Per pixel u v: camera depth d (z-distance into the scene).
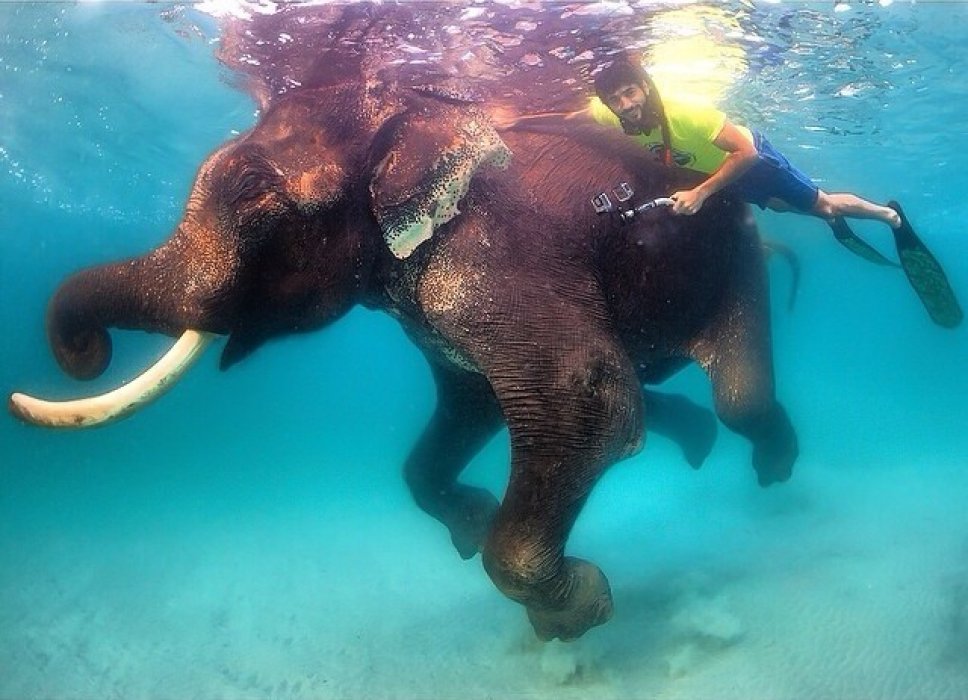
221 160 3.23
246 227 3.12
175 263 3.20
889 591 5.11
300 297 3.33
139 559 9.57
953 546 5.99
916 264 4.59
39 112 10.94
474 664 5.02
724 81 7.79
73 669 5.90
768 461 5.04
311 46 5.03
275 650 5.93
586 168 3.91
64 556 9.91
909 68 8.17
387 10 4.79
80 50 8.10
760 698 4.01
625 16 5.76
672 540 7.38
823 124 10.11
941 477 9.25
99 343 3.39
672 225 4.01
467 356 3.40
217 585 8.15
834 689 4.00
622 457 3.40
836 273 35.31
